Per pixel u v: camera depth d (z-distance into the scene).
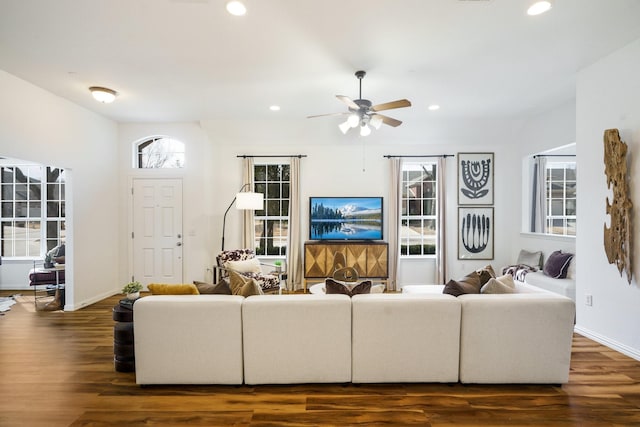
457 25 2.58
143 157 5.60
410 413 2.15
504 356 2.43
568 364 2.44
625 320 3.00
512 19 2.50
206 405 2.25
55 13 2.39
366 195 5.82
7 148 3.50
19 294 5.42
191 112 4.87
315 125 5.42
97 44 2.86
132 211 5.45
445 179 5.77
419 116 5.07
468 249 5.76
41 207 6.03
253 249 5.71
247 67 3.32
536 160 5.57
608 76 3.14
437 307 2.42
